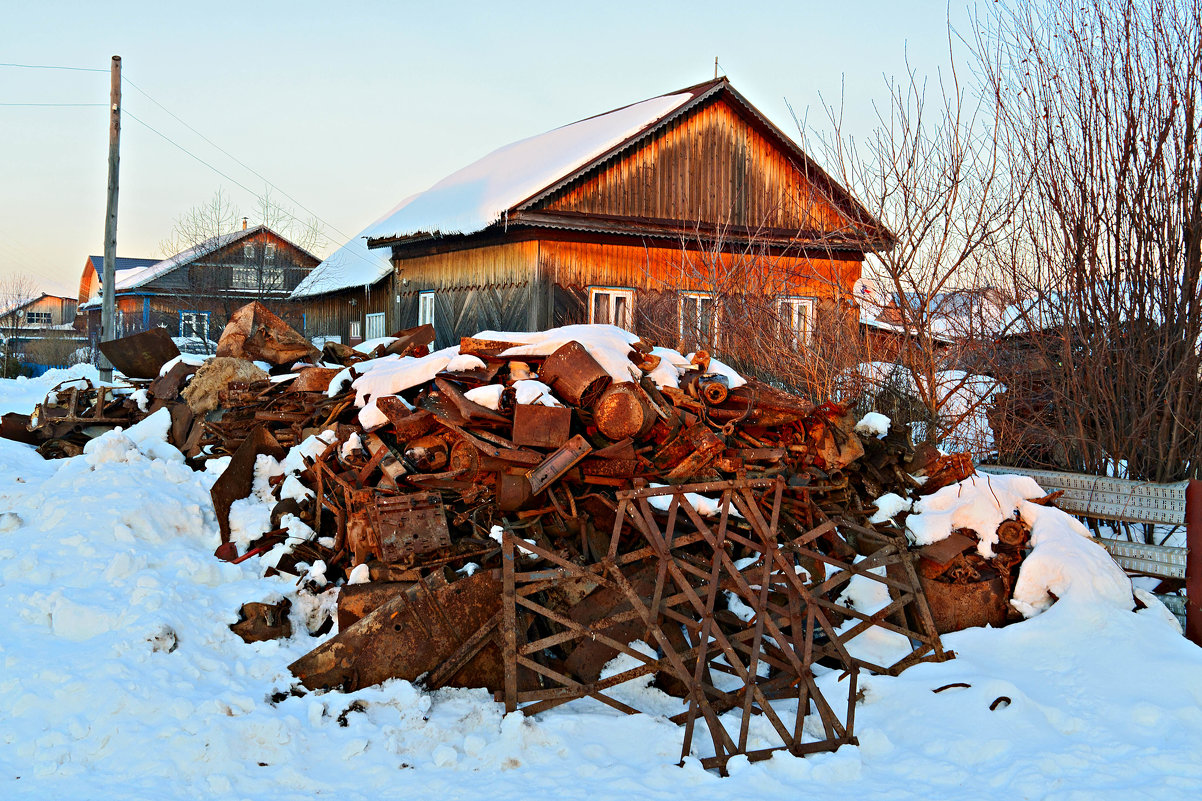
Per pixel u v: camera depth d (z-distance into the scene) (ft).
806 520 19.40
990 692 15.40
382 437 19.94
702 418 19.63
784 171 57.98
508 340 21.04
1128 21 21.88
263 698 15.07
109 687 14.62
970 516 19.22
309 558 19.34
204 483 23.12
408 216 65.77
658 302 39.93
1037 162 23.43
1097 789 12.91
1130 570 19.60
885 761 14.35
